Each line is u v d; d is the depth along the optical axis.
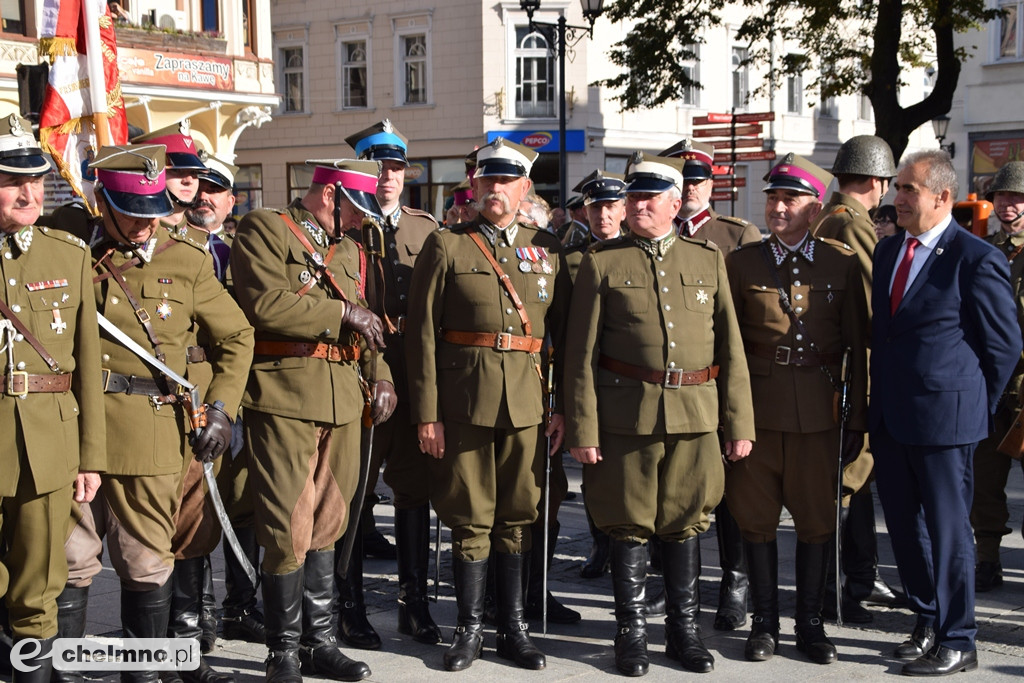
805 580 4.79
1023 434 5.16
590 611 5.44
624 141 26.08
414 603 5.03
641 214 4.69
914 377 4.56
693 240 4.83
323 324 4.36
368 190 4.55
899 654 4.71
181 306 4.14
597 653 4.83
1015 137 23.44
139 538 4.05
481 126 25.50
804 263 4.85
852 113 32.16
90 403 3.84
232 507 4.96
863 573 5.40
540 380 4.79
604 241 4.85
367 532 6.36
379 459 5.20
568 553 6.50
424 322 4.70
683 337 4.64
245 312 4.40
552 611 5.24
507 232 4.79
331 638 4.61
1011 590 5.73
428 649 4.89
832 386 4.78
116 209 3.91
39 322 3.69
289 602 4.37
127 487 4.03
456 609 5.51
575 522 7.21
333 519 4.57
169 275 4.12
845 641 4.98
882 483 4.77
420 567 5.07
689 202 5.86
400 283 5.32
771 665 4.67
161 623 4.12
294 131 27.83
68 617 4.00
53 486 3.68
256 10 20.94
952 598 4.56
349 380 4.56
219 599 5.59
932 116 16.42
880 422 4.72
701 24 18.36
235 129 20.95
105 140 5.48
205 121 20.44
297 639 4.41
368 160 4.73
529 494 4.75
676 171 4.75
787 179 4.77
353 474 4.64
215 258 5.00
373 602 5.57
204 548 4.53
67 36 5.49
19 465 3.63
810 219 4.87
